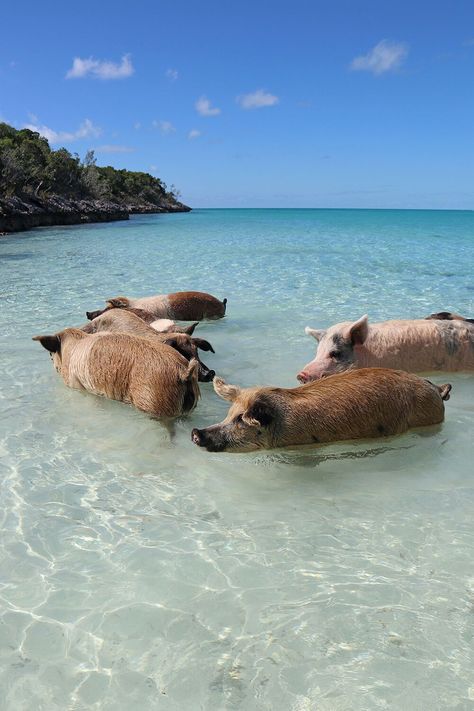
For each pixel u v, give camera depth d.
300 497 2.07
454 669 1.30
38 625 1.44
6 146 25.22
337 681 1.28
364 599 1.52
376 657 1.34
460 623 1.44
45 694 1.25
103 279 7.61
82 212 26.59
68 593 1.56
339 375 2.60
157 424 2.74
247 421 2.33
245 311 5.51
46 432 2.63
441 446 2.49
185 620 1.46
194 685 1.27
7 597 1.54
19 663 1.33
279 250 12.46
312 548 1.75
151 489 2.13
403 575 1.62
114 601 1.53
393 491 2.11
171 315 5.09
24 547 1.76
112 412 2.87
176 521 1.91
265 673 1.30
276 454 2.42
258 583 1.60
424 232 22.30
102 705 1.23
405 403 2.54
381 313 5.34
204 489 2.13
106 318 3.89
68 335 3.32
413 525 1.87
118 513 1.96
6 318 5.05
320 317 5.19
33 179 25.44
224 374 3.51
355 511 1.97
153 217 37.78
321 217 53.41
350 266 9.23
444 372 3.54
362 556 1.71
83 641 1.39
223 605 1.51
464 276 7.93
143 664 1.33
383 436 2.52
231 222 32.28
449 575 1.62
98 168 43.06
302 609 1.49
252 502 2.04
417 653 1.35
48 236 16.33
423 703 1.22
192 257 10.69
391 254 11.58
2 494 2.08
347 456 2.41
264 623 1.45
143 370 2.85
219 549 1.75
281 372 3.55
